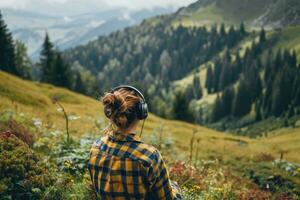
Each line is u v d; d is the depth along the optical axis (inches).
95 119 560.4
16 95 1707.7
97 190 159.3
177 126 2421.3
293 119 7618.1
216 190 344.2
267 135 7234.3
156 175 149.6
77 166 316.5
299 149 1980.8
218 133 2637.8
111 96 150.7
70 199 243.3
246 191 419.5
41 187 247.3
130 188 149.1
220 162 936.9
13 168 244.8
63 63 4124.0
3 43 3853.3
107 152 154.4
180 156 550.9
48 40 4168.3
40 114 1090.7
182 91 3713.1
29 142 393.4
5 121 416.2
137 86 5172.2
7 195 231.8
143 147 151.2
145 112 155.9
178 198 177.6
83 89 5059.1
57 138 465.7
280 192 531.5
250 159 1120.2
